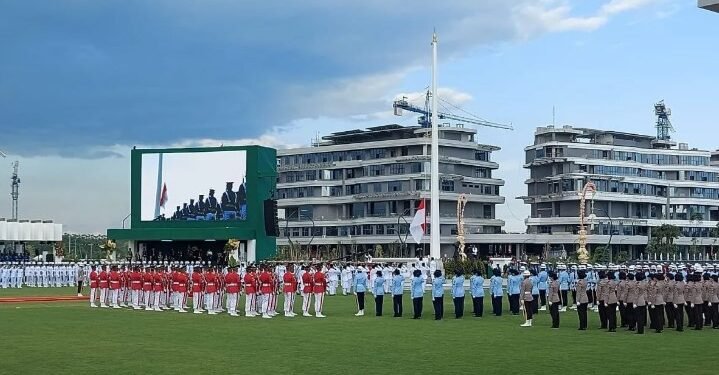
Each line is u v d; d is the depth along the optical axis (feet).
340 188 518.37
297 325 126.21
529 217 522.47
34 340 103.65
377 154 506.48
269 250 298.56
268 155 299.99
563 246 486.79
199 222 297.12
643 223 517.14
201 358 86.53
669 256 495.41
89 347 96.17
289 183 532.73
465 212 502.79
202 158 298.56
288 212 532.73
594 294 155.12
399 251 464.24
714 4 72.90
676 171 540.93
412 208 486.38
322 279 147.95
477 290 144.77
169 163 301.43
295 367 80.07
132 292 167.73
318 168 522.88
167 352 91.56
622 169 519.19
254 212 292.20
